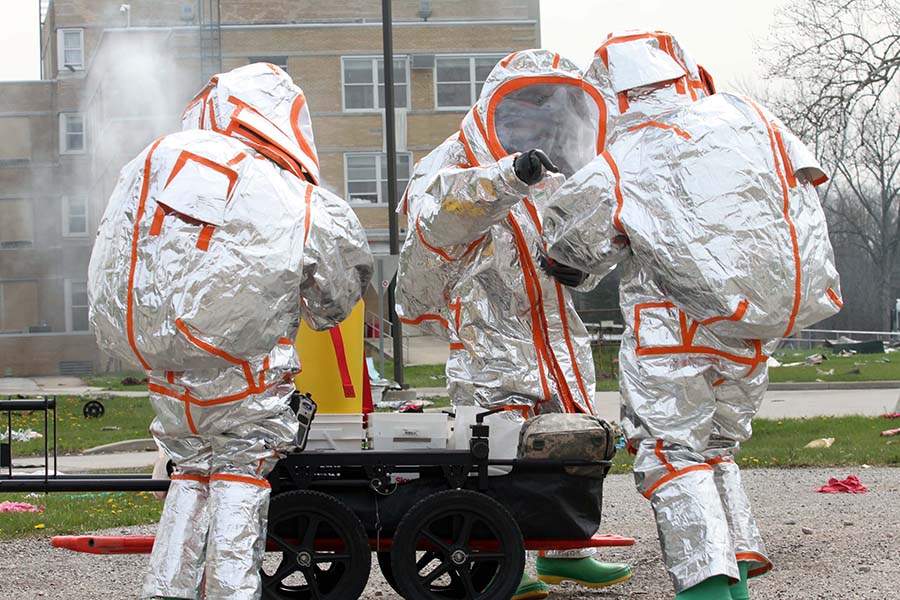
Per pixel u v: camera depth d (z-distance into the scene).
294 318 5.23
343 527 5.28
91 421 19.48
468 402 6.04
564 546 5.56
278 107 5.52
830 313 5.25
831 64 31.73
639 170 5.24
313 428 5.61
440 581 6.76
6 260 44.66
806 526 8.26
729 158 5.13
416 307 6.14
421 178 6.14
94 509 9.94
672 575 5.07
